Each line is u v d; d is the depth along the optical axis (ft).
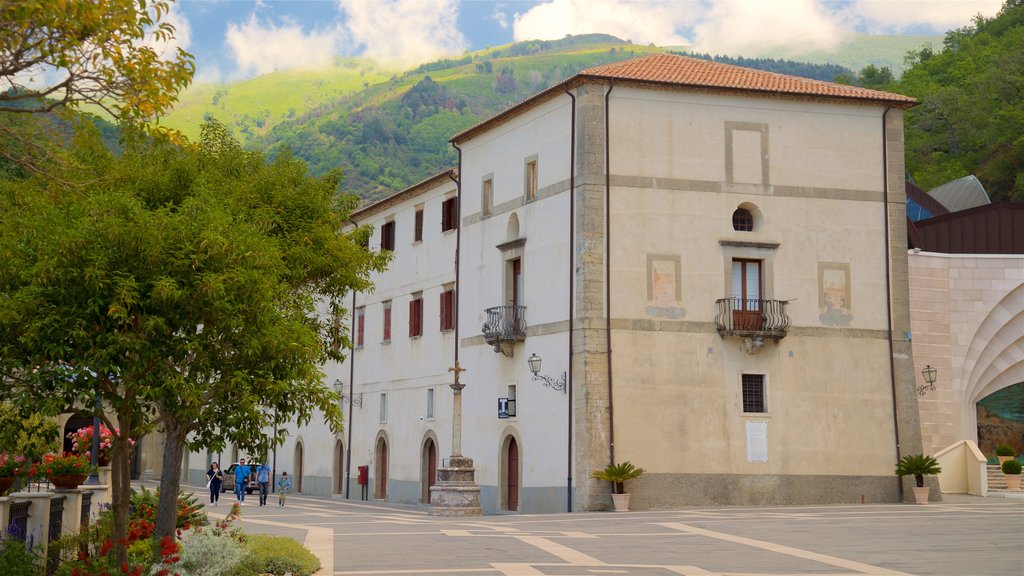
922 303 150.92
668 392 127.44
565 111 133.28
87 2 43.78
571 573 63.82
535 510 133.59
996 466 151.94
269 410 211.61
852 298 135.03
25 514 59.00
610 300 127.44
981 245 164.66
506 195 146.20
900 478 132.77
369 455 188.24
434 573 64.03
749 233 132.57
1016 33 307.99
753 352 130.31
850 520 98.43
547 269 135.03
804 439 131.03
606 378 125.80
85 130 47.67
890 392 134.72
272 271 56.24
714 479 127.34
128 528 69.36
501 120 146.92
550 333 133.28
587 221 127.95
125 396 51.98
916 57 366.84
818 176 135.64
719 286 130.72
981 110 279.28
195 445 54.80
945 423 149.89
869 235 136.67
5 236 52.34
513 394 141.49
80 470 69.97
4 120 46.75
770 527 92.48
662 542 81.66
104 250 49.16
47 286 48.57
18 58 43.86
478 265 152.66
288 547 66.03
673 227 130.31
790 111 135.54
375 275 190.60
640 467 125.29
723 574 63.00
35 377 49.03
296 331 55.83
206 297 49.96
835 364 133.28
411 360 174.50
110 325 49.19
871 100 137.39
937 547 76.13
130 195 53.47
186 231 50.72
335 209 91.30
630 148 130.21
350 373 197.88
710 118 132.98
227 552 56.13
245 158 87.51
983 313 151.84
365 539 86.43
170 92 47.88
